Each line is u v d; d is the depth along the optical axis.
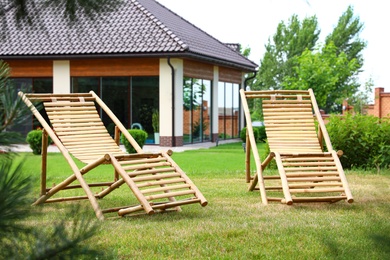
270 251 5.18
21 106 1.71
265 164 8.34
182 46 19.25
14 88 1.75
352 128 12.42
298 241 5.53
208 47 23.14
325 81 30.50
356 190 9.05
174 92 19.95
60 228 1.88
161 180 7.04
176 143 20.20
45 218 2.20
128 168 6.74
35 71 21.30
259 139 23.05
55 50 20.55
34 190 1.81
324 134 8.69
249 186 9.04
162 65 19.98
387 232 1.47
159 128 20.22
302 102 9.30
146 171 6.89
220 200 8.20
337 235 5.63
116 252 4.86
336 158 8.05
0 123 1.69
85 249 1.88
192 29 25.66
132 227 6.12
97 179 10.66
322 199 7.51
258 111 38.84
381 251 1.48
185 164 14.18
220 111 24.42
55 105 8.15
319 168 7.87
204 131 22.97
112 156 6.81
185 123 21.30
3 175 1.73
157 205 6.57
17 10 1.92
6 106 1.70
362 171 11.67
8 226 1.77
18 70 21.44
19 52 20.69
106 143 7.97
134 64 20.33
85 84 21.03
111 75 20.58
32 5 1.92
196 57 20.19
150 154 7.30
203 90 22.67
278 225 6.23
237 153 17.59
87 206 2.07
